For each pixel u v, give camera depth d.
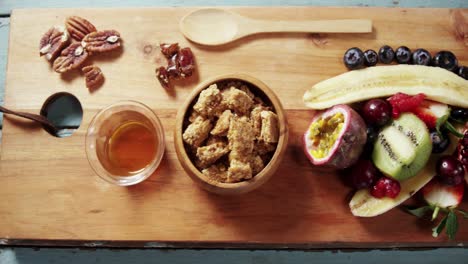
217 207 0.56
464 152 0.53
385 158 0.53
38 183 0.57
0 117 0.60
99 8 0.59
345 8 0.59
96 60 0.58
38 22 0.59
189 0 0.63
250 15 0.59
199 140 0.51
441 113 0.54
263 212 0.56
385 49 0.57
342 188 0.56
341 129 0.51
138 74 0.58
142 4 0.63
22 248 0.60
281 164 0.57
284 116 0.51
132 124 0.58
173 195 0.56
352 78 0.56
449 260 0.60
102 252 0.60
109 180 0.54
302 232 0.56
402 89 0.54
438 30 0.59
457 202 0.54
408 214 0.56
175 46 0.58
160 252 0.60
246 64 0.58
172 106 0.57
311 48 0.58
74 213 0.56
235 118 0.51
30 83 0.58
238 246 0.58
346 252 0.60
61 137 0.58
